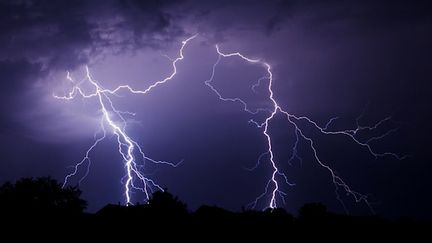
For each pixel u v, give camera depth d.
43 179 21.47
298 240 19.66
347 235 20.05
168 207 21.31
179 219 21.08
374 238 19.66
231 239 19.66
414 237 19.88
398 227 21.11
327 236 20.02
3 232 18.56
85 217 21.22
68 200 21.59
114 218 21.03
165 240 19.33
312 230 20.62
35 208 20.31
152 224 20.44
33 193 20.80
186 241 19.30
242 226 21.08
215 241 19.33
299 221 21.59
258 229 20.78
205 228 20.72
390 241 19.31
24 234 18.69
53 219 20.16
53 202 21.16
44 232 19.11
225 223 21.23
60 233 19.28
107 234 19.61
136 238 19.38
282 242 19.38
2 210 19.66
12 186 20.78
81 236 19.27
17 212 19.75
